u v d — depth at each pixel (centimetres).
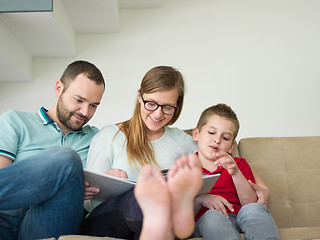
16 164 103
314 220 168
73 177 107
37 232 110
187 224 92
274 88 323
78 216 112
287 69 326
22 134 149
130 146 149
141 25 329
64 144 155
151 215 88
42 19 254
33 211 111
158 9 333
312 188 173
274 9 335
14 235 124
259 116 319
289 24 333
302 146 182
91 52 321
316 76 327
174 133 163
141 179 89
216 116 158
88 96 154
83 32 322
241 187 138
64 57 318
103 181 113
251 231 114
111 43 324
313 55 329
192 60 324
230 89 321
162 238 87
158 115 144
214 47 327
